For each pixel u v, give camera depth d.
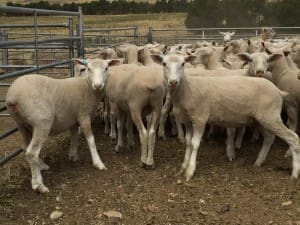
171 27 38.72
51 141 7.71
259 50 9.82
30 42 6.67
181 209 4.94
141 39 25.55
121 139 7.15
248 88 5.87
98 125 9.00
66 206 5.04
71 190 5.48
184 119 6.09
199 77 6.03
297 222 4.62
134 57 9.21
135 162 6.61
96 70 6.09
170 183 5.72
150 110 6.66
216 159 6.73
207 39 22.48
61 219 4.73
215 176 5.95
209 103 5.89
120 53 10.59
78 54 9.95
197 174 6.03
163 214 4.83
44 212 4.89
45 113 5.33
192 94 5.84
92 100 6.21
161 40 23.39
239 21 33.84
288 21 31.36
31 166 5.32
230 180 5.80
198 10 35.00
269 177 5.89
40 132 5.32
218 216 4.77
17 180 5.80
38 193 5.37
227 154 6.70
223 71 7.51
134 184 5.68
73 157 6.61
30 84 5.29
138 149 7.29
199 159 6.73
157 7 56.34
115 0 58.25
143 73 6.26
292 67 7.77
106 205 5.05
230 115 5.95
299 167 5.84
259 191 5.41
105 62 6.27
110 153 7.08
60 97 5.77
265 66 6.93
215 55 8.38
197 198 5.23
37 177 5.36
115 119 8.06
